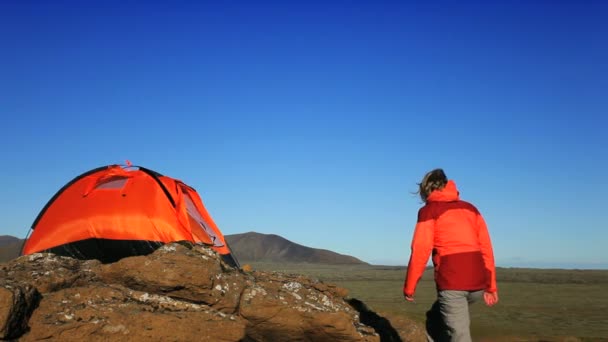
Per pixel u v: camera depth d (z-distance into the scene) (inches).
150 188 460.8
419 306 703.1
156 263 333.7
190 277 332.8
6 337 270.5
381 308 672.4
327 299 374.6
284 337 343.3
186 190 505.7
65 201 464.8
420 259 273.0
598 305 724.0
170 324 303.3
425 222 274.4
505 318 600.1
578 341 466.0
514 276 1259.8
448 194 282.2
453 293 269.6
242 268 441.1
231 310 338.6
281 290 363.9
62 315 294.2
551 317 608.1
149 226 443.5
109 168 481.4
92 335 290.7
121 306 308.0
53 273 326.0
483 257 275.4
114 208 449.4
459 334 268.8
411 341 370.6
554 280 1158.3
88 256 442.9
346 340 343.3
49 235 449.4
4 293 267.3
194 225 493.7
